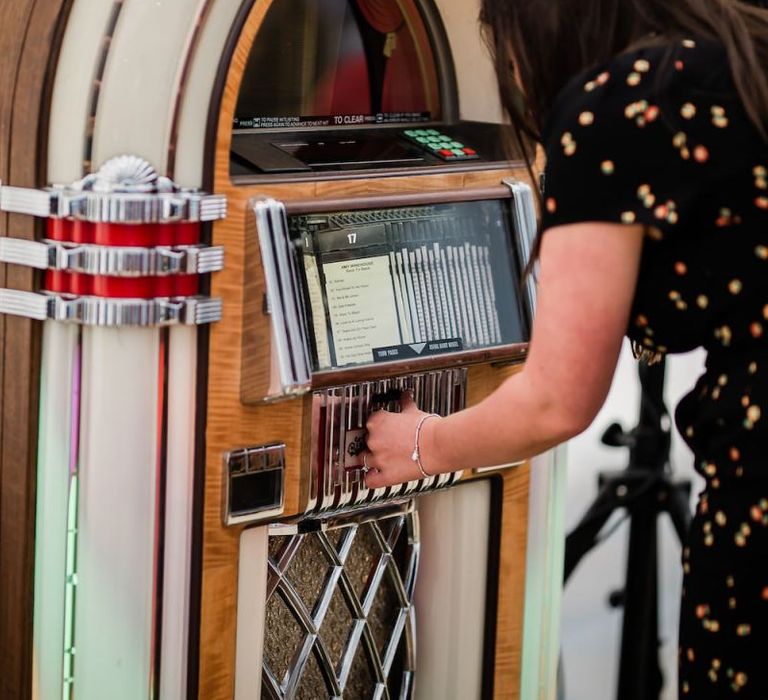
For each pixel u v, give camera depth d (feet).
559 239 4.46
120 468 5.13
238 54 5.00
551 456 6.64
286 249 5.18
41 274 5.07
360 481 5.68
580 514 12.73
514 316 6.09
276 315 5.13
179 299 5.03
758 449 4.58
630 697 8.77
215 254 5.06
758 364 4.58
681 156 4.37
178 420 5.15
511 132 5.83
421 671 6.55
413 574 6.31
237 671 5.55
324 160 5.67
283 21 5.80
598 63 4.57
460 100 6.50
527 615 6.74
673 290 4.57
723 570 4.72
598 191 4.37
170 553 5.23
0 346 5.26
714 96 4.43
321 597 5.96
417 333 5.74
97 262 4.91
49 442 5.19
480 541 6.48
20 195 5.01
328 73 6.04
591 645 10.50
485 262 6.01
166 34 4.88
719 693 4.84
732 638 4.75
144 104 4.88
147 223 4.91
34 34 4.98
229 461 5.26
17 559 5.32
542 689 6.89
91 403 5.10
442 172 5.88
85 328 5.07
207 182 5.03
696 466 4.93
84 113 4.88
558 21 4.60
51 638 5.32
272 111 5.84
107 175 4.87
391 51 6.29
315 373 5.34
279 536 5.72
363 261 5.56
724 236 4.48
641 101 4.36
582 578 11.82
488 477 6.40
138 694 5.29
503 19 4.68
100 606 5.23
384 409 5.73
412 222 5.74
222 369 5.18
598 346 4.45
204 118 4.99
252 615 5.56
